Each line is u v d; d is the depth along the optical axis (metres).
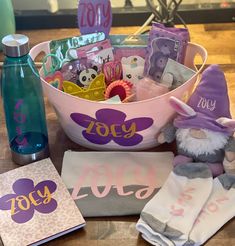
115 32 1.44
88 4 1.00
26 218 0.84
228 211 0.84
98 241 0.82
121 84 0.99
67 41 0.99
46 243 0.81
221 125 0.87
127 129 0.93
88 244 0.81
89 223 0.85
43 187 0.89
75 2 1.56
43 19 1.50
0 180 0.91
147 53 1.01
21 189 0.89
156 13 1.18
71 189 0.90
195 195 0.85
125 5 1.54
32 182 0.90
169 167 0.94
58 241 0.82
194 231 0.80
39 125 0.98
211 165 0.91
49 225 0.82
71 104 0.90
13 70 0.91
